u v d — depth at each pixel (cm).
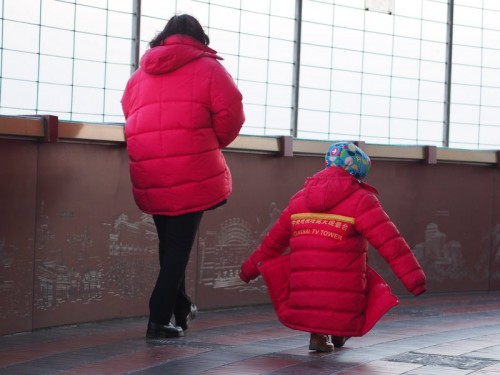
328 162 680
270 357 644
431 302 1021
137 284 838
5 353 646
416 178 1091
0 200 710
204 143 712
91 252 794
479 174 1143
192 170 711
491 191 1153
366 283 671
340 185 664
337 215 663
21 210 728
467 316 897
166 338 722
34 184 739
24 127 713
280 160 968
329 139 1057
